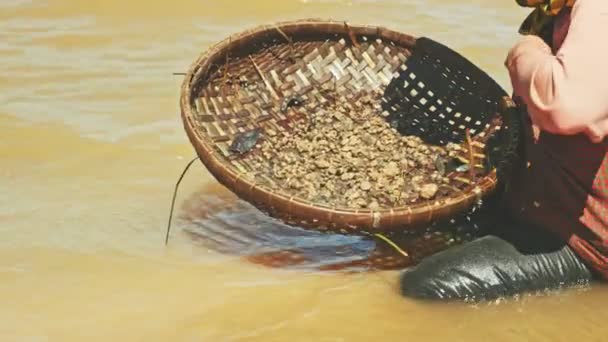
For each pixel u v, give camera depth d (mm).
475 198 6793
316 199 7254
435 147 7973
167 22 12008
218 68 8203
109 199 8359
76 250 7520
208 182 8789
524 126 7273
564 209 6957
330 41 8773
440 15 12594
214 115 7969
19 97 10000
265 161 7758
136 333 6492
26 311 6691
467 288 6859
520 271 6902
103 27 11781
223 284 7133
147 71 10773
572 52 6195
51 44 11281
